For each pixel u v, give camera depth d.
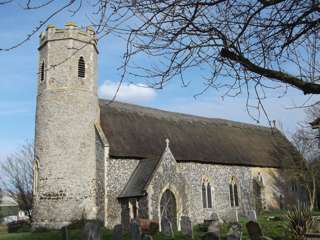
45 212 26.25
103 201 26.17
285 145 41.31
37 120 28.47
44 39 28.81
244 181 34.88
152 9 4.30
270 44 4.93
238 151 36.19
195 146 32.78
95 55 29.77
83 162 27.08
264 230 18.84
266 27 4.77
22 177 44.16
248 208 34.38
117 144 27.94
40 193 26.73
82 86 28.20
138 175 26.89
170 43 4.61
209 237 14.43
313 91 4.97
